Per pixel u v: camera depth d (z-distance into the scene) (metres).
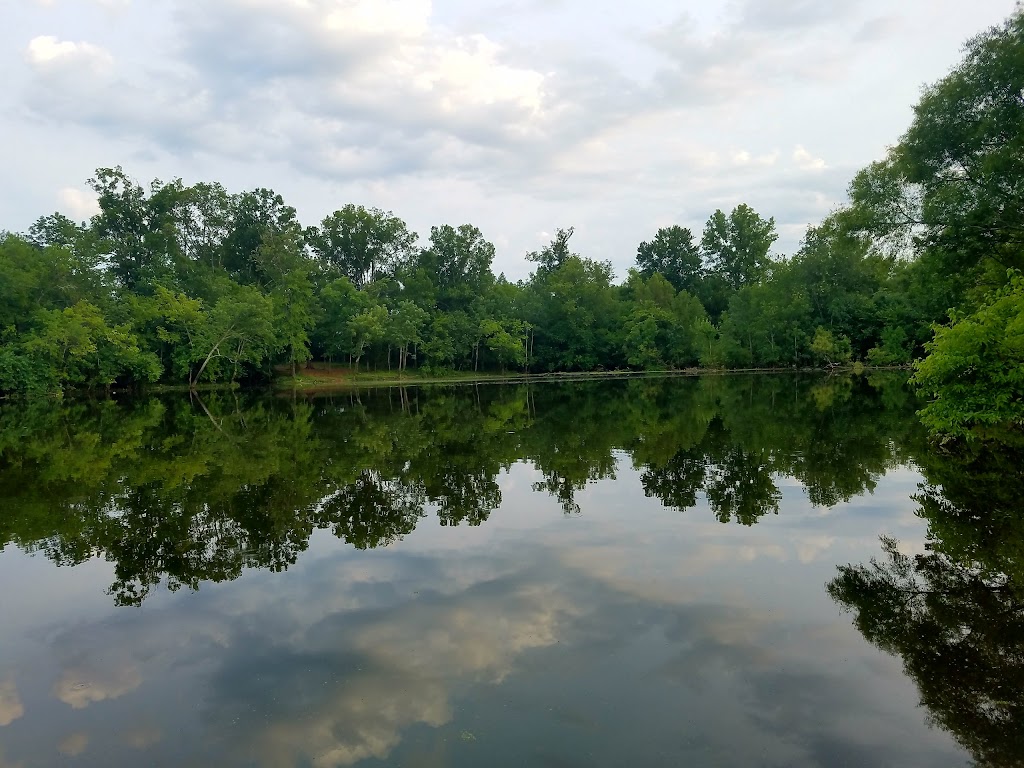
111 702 6.19
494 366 85.38
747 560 9.53
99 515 13.35
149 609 8.50
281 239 70.75
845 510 12.15
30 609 8.66
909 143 27.77
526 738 5.25
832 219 33.72
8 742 5.59
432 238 87.94
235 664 6.82
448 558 10.00
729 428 23.80
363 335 70.25
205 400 47.09
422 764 4.94
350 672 6.48
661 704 5.71
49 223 63.56
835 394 37.19
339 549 10.67
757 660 6.50
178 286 65.00
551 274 93.62
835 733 5.25
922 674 6.20
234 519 12.77
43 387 47.41
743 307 77.06
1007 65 24.12
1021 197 24.36
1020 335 14.18
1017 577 8.68
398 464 18.20
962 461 16.09
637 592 8.37
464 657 6.70
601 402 37.34
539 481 15.45
